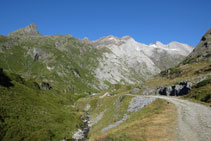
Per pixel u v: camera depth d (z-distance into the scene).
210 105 35.16
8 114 42.22
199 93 45.94
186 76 76.06
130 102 58.97
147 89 89.56
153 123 24.69
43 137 39.06
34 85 106.19
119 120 50.28
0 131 34.06
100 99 112.06
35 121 46.25
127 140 19.55
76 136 47.44
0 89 57.50
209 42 131.62
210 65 71.12
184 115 27.77
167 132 20.17
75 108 102.88
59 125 51.69
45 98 85.88
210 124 21.86
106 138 23.17
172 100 45.28
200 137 17.78
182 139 17.69
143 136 19.86
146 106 45.44
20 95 64.00
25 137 36.22
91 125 65.69
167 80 90.38
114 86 142.12
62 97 143.25
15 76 92.19
